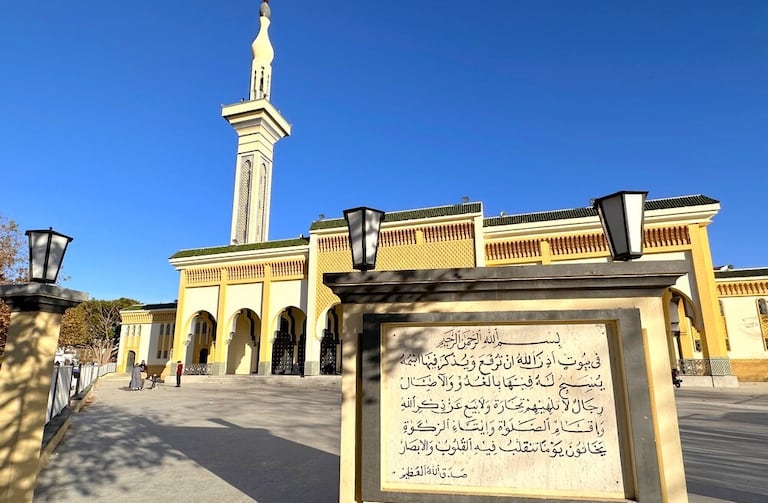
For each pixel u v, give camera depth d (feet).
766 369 75.92
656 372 11.37
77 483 16.94
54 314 15.81
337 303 75.00
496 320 12.15
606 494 11.13
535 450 11.66
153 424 31.45
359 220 14.44
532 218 71.67
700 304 60.44
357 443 12.25
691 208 61.87
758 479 16.90
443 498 11.42
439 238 71.20
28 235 15.81
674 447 10.94
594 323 12.09
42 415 15.11
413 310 12.70
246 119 120.67
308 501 14.71
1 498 13.91
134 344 120.98
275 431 28.40
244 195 117.91
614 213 12.89
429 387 12.44
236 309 84.33
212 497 15.12
